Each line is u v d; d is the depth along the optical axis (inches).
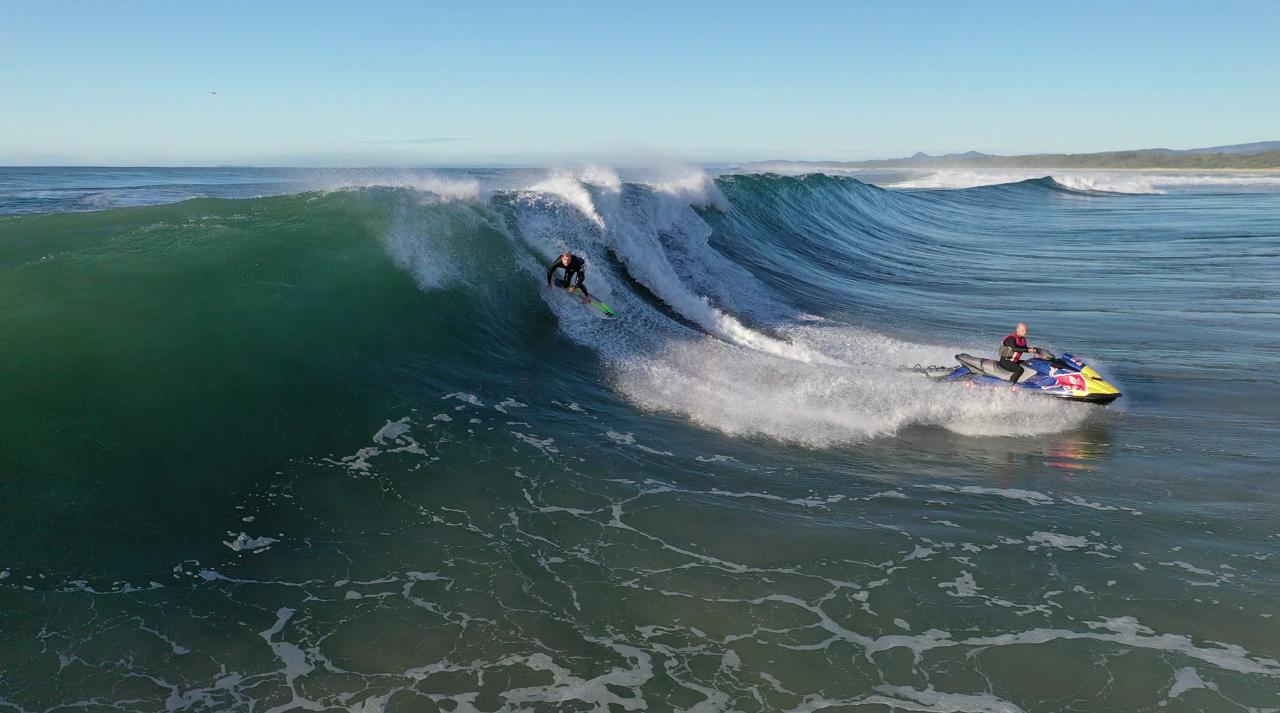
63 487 231.3
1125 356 502.3
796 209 1066.1
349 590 207.6
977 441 346.0
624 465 297.3
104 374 282.8
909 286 790.5
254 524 235.0
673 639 193.0
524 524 247.3
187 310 337.7
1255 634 196.1
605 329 483.8
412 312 413.4
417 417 320.5
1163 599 212.5
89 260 365.4
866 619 202.8
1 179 2420.0
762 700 171.8
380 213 477.4
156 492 240.2
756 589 216.1
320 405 311.7
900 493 285.4
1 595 189.2
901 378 429.7
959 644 192.2
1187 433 357.7
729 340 514.6
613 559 229.0
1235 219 1457.9
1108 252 1040.2
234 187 1672.0
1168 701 171.2
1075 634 196.2
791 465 310.2
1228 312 639.1
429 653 184.9
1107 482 298.4
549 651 187.2
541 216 582.6
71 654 175.0
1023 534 252.4
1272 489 290.4
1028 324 606.2
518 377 386.6
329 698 168.9
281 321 355.9
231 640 185.0
